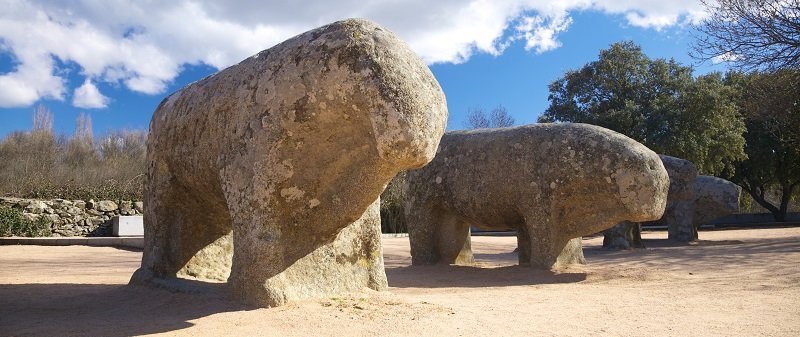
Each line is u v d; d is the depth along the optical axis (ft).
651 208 19.70
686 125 66.13
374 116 11.39
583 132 20.99
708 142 65.72
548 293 16.55
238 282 12.56
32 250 33.40
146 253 16.21
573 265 22.57
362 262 14.40
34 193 51.08
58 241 38.42
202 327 10.68
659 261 25.40
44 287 16.55
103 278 19.16
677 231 41.68
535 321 12.02
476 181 22.45
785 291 16.30
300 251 12.90
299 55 12.44
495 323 11.66
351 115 11.86
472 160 22.72
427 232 23.81
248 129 12.83
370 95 11.42
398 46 11.97
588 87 71.97
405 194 24.62
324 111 12.05
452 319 11.78
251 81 13.19
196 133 14.47
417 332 10.61
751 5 39.81
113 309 13.08
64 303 13.98
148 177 16.47
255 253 12.32
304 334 10.30
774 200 113.29
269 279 12.30
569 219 21.16
